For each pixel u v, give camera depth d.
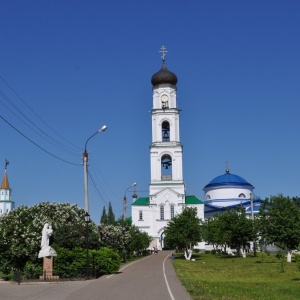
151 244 120.38
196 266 55.81
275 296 24.28
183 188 121.69
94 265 39.12
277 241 64.38
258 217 74.00
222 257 81.19
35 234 40.91
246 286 30.06
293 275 43.06
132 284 31.23
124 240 67.12
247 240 80.00
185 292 25.81
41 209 45.47
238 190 140.25
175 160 121.19
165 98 121.44
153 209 121.88
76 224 43.88
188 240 75.88
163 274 40.94
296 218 65.12
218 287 28.69
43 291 27.53
